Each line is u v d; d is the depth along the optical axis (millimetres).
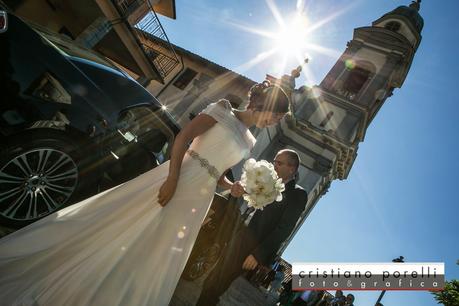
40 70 2889
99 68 3605
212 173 2127
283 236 2611
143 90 4160
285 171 2693
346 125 21578
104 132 3473
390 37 25016
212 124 2090
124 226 1899
